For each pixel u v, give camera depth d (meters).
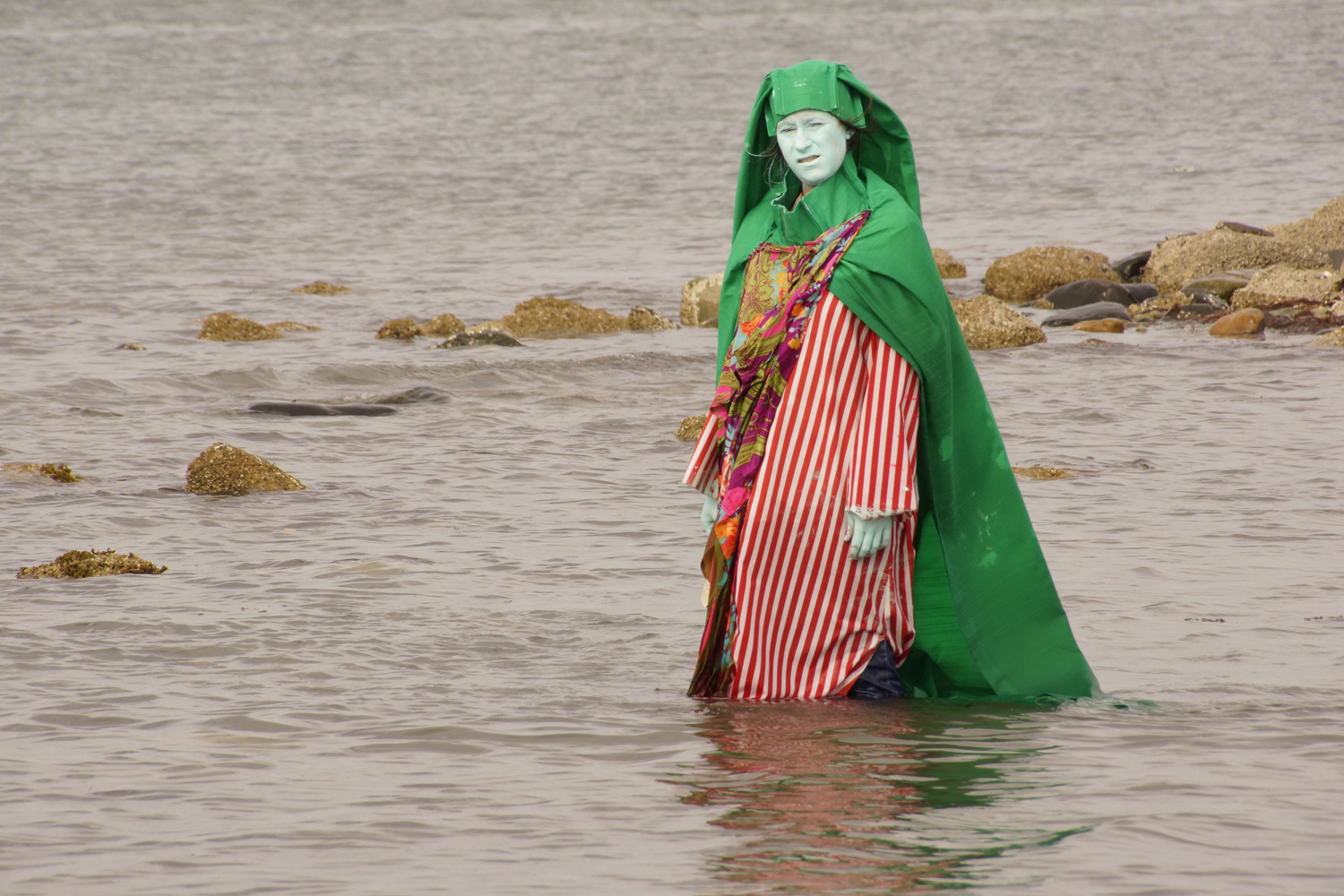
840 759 17.55
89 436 45.50
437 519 33.81
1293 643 23.05
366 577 27.89
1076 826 15.30
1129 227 119.94
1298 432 44.69
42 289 94.06
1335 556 29.30
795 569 19.72
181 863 14.55
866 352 19.52
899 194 20.08
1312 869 14.16
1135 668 21.77
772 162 20.67
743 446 19.97
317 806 16.09
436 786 16.77
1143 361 60.97
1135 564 28.75
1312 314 71.69
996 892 13.64
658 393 54.94
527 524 33.28
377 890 13.88
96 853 14.80
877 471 19.06
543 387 56.47
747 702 20.05
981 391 19.97
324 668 21.77
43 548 30.62
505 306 86.00
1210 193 140.75
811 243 19.91
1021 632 20.02
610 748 18.08
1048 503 35.03
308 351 67.25
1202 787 16.47
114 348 67.56
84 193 159.62
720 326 20.83
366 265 109.62
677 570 28.75
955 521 19.86
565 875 14.16
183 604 25.66
